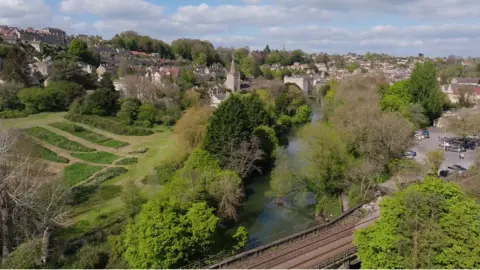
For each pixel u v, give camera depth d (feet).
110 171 232.94
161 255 116.37
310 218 192.13
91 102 353.31
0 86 339.77
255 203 209.05
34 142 261.85
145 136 327.67
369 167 193.16
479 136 318.24
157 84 418.92
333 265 123.75
